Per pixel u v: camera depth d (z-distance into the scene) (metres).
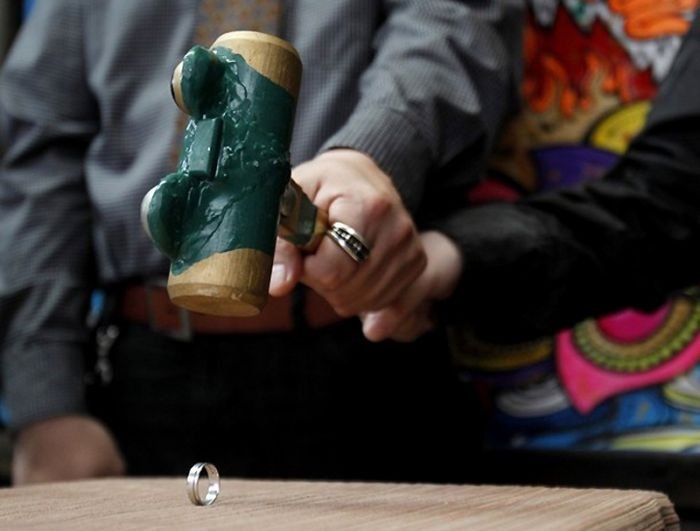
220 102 0.74
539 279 1.08
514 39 1.24
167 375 1.26
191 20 1.28
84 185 1.44
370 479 1.21
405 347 1.22
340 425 1.21
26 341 1.39
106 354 1.35
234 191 0.73
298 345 1.21
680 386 1.28
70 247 1.42
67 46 1.41
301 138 1.21
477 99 1.12
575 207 1.11
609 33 1.35
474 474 1.32
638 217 1.10
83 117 1.43
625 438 1.29
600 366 1.32
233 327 1.23
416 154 1.05
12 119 1.43
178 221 0.72
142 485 0.94
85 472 1.32
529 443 1.34
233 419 1.23
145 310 1.29
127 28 1.30
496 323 1.11
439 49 1.12
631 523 0.71
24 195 1.42
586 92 1.35
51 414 1.36
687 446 1.26
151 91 1.30
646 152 1.12
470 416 1.31
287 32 1.23
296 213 0.84
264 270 0.73
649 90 1.32
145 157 1.28
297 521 0.68
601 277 1.11
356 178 0.91
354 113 1.07
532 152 1.37
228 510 0.74
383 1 1.22
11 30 1.78
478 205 1.17
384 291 0.94
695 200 1.10
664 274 1.12
